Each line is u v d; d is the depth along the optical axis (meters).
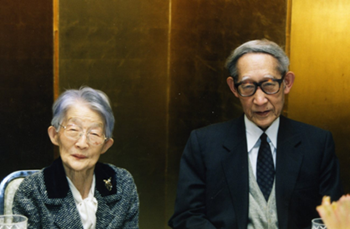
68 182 1.50
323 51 2.83
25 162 2.81
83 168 1.43
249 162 1.78
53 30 2.84
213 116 3.05
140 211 3.08
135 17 2.98
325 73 2.84
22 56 2.77
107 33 2.95
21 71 2.78
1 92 2.75
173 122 3.08
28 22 2.77
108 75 2.96
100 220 1.53
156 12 3.00
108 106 1.50
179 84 3.06
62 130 1.44
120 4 2.95
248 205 1.71
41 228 1.46
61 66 2.87
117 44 2.96
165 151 3.10
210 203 1.77
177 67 3.05
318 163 1.75
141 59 3.01
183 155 1.89
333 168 1.78
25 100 2.79
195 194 1.79
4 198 1.60
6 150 2.77
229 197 1.75
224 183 1.76
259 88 1.66
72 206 1.47
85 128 1.43
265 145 1.77
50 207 1.47
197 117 3.06
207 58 3.03
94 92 1.49
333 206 0.83
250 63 1.67
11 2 2.73
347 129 2.77
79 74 2.91
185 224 1.72
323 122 2.87
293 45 2.95
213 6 2.99
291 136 1.78
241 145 1.79
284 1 2.94
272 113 1.69
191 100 3.06
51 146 2.86
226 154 1.79
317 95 2.89
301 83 2.96
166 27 3.02
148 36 3.01
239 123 1.86
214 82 3.04
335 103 2.81
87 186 1.53
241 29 2.97
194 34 3.03
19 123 2.79
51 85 2.85
